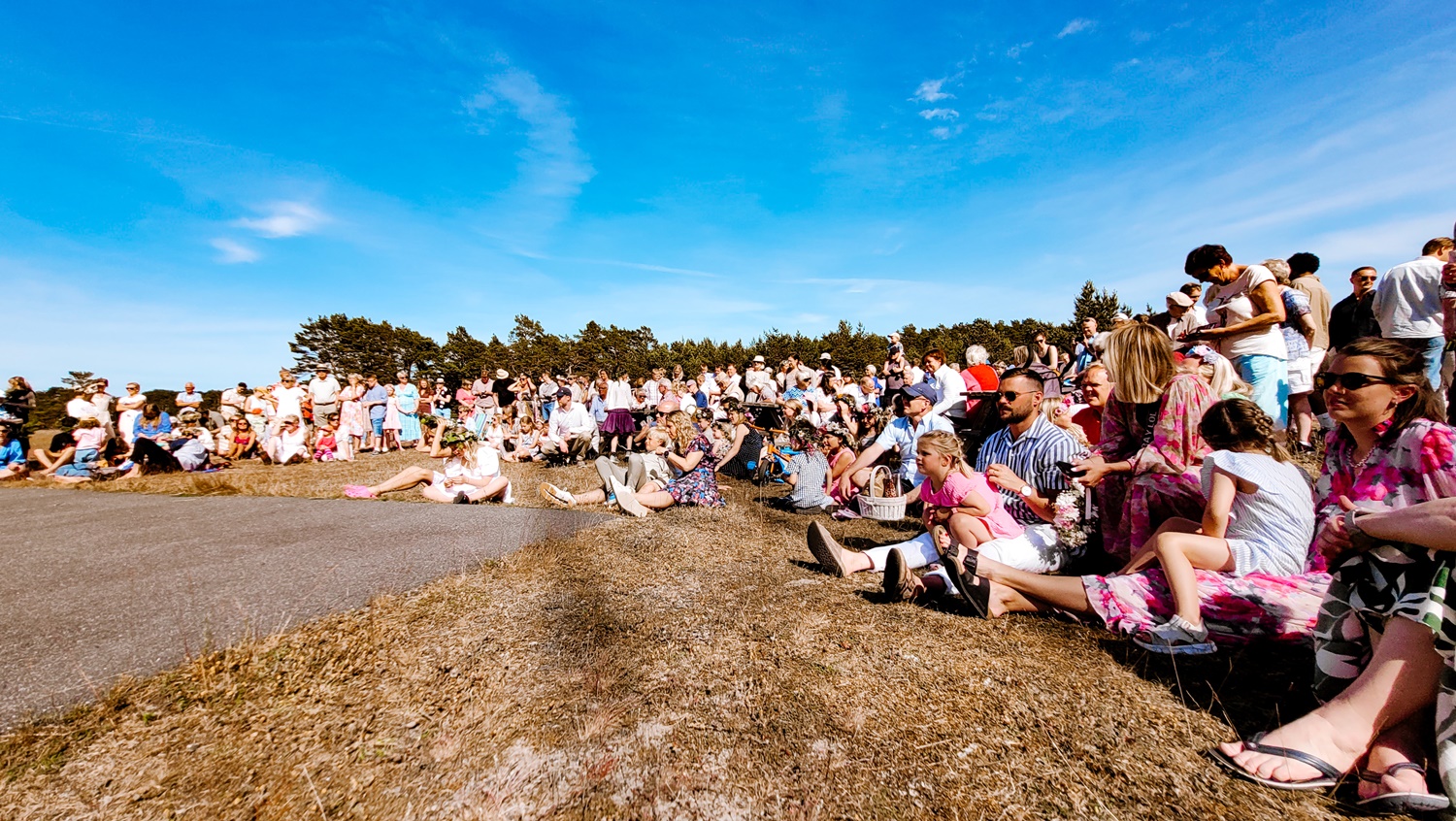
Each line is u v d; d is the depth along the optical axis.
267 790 1.52
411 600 2.83
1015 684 1.99
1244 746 1.59
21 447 8.86
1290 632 2.05
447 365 64.50
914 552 3.14
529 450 10.64
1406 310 4.44
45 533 4.71
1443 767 1.38
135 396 9.22
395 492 6.67
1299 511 2.21
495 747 1.69
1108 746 1.65
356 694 1.97
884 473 4.85
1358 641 1.72
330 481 7.88
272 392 10.73
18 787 1.53
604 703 1.91
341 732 1.77
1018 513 3.29
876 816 1.41
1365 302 5.39
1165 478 2.63
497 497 6.34
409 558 3.57
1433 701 1.49
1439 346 4.34
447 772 1.58
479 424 13.64
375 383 13.52
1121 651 2.22
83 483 7.98
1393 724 1.52
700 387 12.83
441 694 1.97
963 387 5.86
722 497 5.96
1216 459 2.26
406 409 13.57
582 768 1.59
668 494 5.34
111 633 2.49
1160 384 2.84
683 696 1.95
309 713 1.86
